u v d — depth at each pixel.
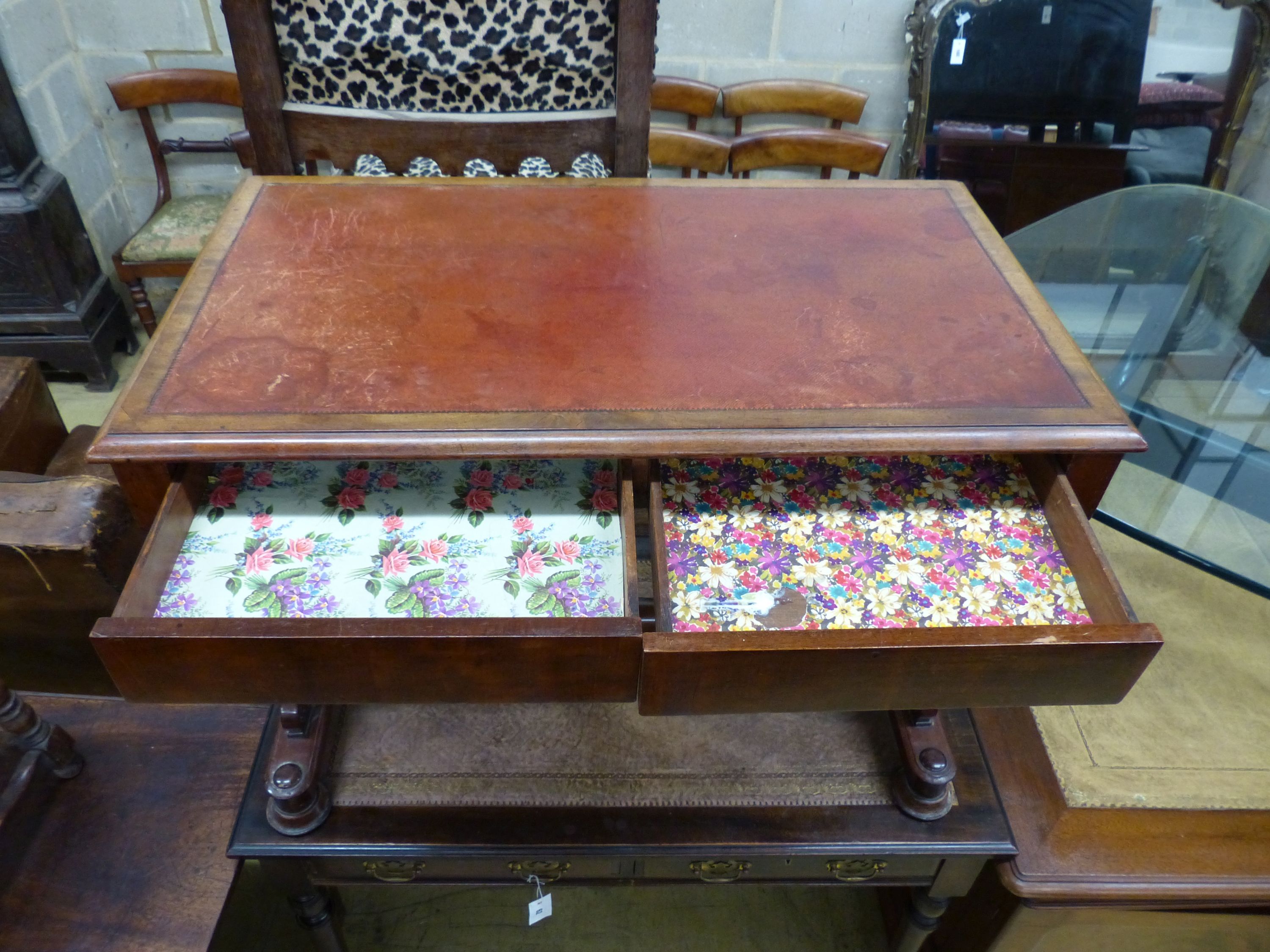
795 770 1.17
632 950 1.48
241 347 0.95
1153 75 2.13
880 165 2.20
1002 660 0.80
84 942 1.06
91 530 1.05
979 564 0.96
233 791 1.19
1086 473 0.98
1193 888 1.13
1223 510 1.44
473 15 1.29
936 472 1.06
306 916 1.22
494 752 1.17
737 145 2.18
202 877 1.11
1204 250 1.77
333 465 1.05
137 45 2.21
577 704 1.22
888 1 2.19
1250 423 1.58
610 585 0.94
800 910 1.54
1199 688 1.35
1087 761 1.25
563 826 1.11
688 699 0.84
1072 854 1.16
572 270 1.10
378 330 0.98
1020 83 2.17
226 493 1.01
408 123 1.35
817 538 0.99
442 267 1.09
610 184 1.29
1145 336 1.67
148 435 0.84
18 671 1.26
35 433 1.51
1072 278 1.77
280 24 1.28
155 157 2.32
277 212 1.18
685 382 0.92
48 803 1.17
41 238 2.06
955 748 1.22
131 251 2.19
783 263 1.12
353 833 1.10
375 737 1.17
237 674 0.81
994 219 2.35
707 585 0.94
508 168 1.41
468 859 1.11
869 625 0.91
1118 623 0.85
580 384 0.92
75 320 2.19
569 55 1.34
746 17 2.21
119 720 1.25
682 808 1.13
